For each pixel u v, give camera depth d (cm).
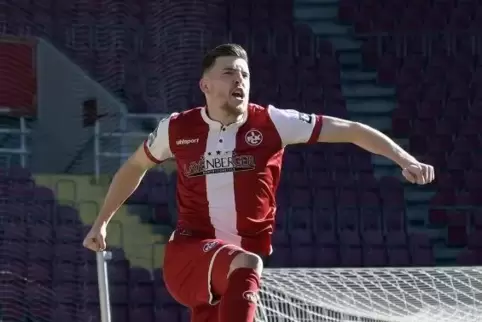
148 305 2422
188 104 2914
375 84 3073
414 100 3044
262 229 816
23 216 2522
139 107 2872
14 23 2880
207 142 815
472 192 2844
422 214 2788
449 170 2894
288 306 1308
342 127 817
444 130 2984
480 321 1393
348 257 2611
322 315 1353
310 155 2836
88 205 2591
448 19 3183
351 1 3219
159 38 2988
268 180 815
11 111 2778
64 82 2842
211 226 813
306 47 3122
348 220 2708
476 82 3080
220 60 803
